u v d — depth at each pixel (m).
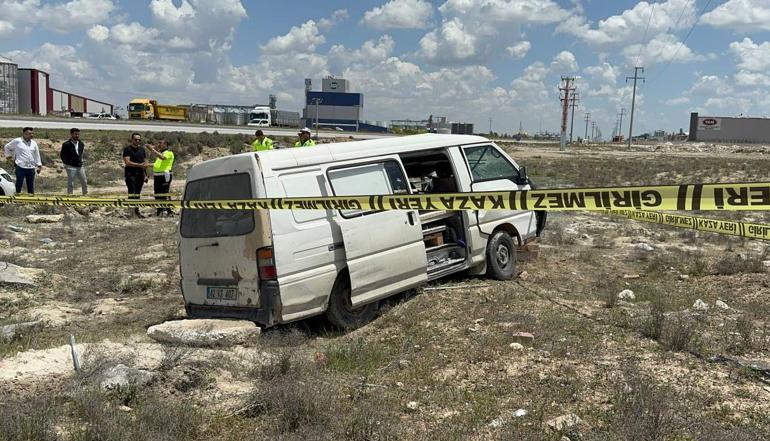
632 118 93.31
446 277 8.90
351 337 6.77
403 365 5.64
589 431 4.21
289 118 102.25
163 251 12.15
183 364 5.30
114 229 15.33
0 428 3.88
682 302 7.80
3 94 88.44
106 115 99.94
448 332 6.60
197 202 6.87
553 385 5.05
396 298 7.83
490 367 5.53
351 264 6.93
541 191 5.03
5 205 17.30
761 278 9.08
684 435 4.11
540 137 166.38
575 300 7.93
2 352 5.71
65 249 12.79
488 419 4.47
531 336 6.20
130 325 7.38
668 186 4.43
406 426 4.37
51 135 39.34
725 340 6.16
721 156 68.00
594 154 67.94
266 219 6.43
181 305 8.27
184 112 81.94
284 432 4.25
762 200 4.08
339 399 4.74
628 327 6.61
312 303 6.69
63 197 11.55
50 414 4.13
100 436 3.93
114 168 34.34
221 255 6.79
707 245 12.62
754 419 4.43
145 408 4.34
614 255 11.45
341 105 120.31
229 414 4.52
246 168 6.59
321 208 6.21
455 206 5.48
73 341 5.36
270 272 6.44
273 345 6.27
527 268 9.89
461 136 9.04
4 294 8.58
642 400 4.49
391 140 7.99
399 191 7.72
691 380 5.14
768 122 129.38
